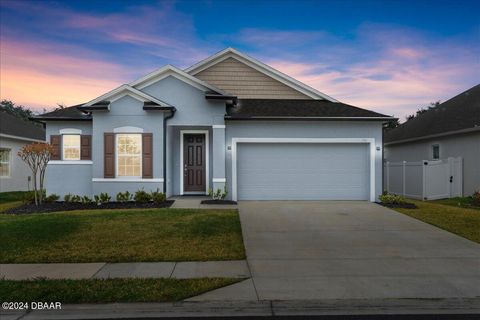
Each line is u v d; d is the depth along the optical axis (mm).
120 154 14766
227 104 15859
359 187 15297
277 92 18047
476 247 8633
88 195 15633
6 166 22703
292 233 9891
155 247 8414
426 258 7824
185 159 16094
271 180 15211
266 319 5176
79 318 5176
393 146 26453
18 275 6730
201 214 11547
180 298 5672
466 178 18344
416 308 5586
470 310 5512
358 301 5691
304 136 15141
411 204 14133
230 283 6332
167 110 14656
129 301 5582
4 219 10852
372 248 8578
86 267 7191
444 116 21469
